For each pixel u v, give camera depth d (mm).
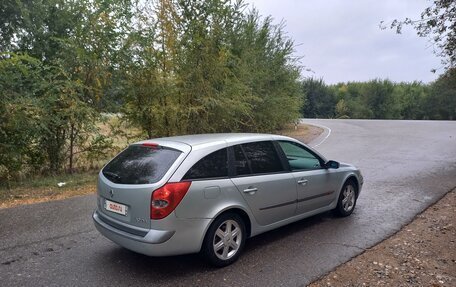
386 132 23172
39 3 10336
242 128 17125
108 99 10633
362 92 67000
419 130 24297
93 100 10250
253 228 4691
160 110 10938
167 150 4344
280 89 20422
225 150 4535
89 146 10641
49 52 10547
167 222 3881
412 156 13164
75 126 9938
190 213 4012
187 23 11773
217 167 4367
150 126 11562
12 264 4387
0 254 4676
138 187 4031
